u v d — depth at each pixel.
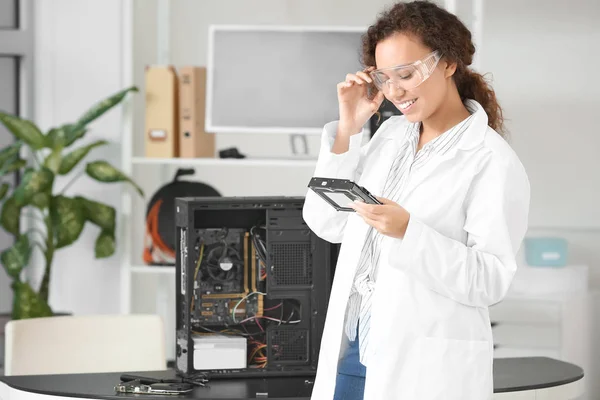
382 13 2.66
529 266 5.84
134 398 3.09
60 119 6.09
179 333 3.51
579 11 6.25
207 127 5.61
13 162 5.66
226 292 3.51
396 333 2.56
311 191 2.94
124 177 5.56
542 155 6.33
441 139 2.63
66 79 6.09
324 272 3.49
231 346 3.45
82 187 6.01
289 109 5.59
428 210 2.58
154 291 6.27
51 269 6.09
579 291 5.82
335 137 2.90
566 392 3.35
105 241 5.70
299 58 5.59
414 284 2.56
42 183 5.36
